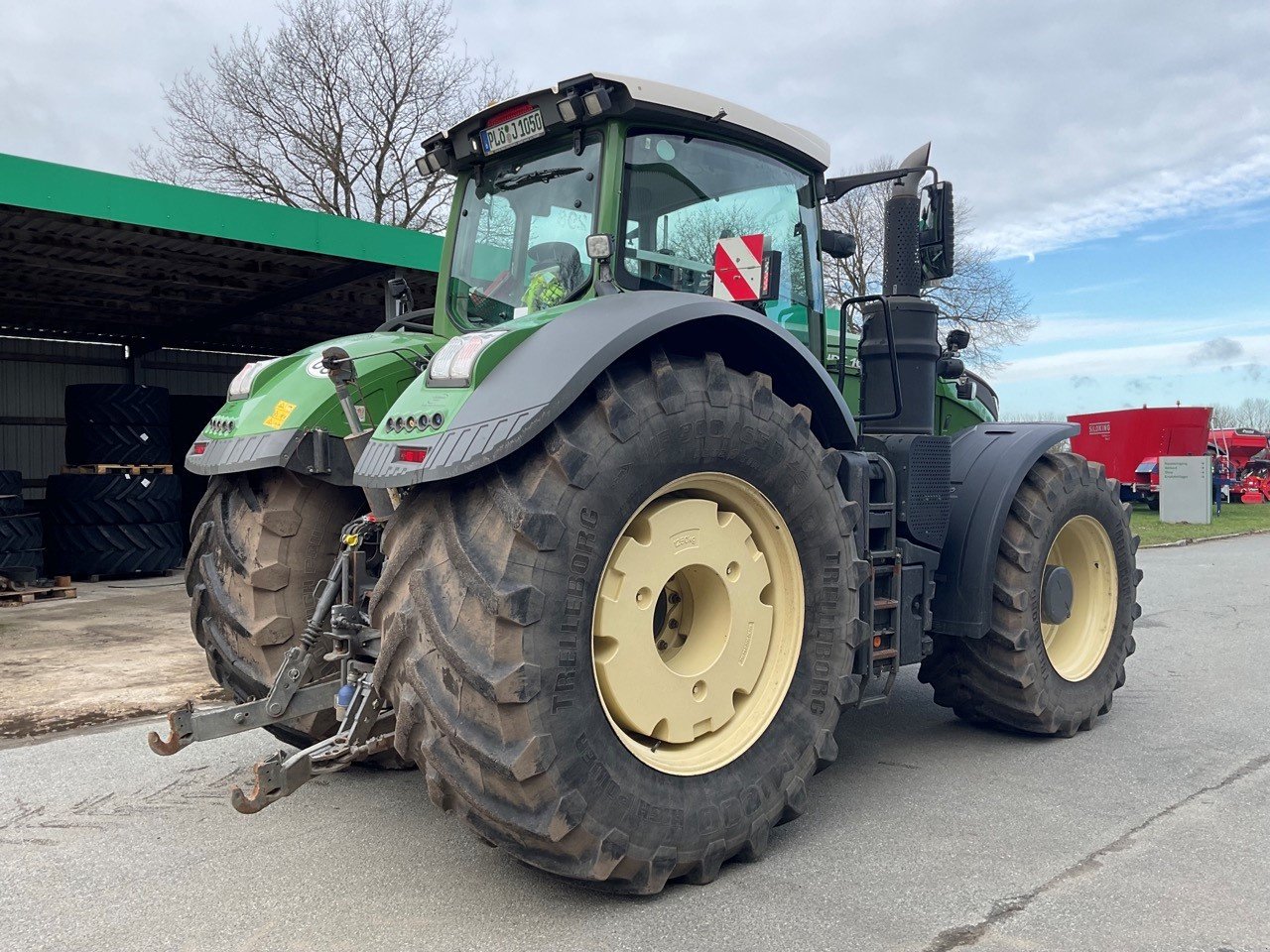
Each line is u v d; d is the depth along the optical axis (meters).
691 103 3.14
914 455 3.54
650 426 2.53
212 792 3.43
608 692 2.54
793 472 2.89
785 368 3.08
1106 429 21.36
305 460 3.20
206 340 14.88
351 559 2.99
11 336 13.32
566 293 3.16
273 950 2.31
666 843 2.51
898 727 4.25
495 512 2.34
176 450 12.58
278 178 24.92
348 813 3.20
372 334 3.74
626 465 2.47
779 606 2.96
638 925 2.42
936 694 4.09
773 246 3.56
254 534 3.28
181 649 6.38
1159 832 2.99
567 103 3.04
